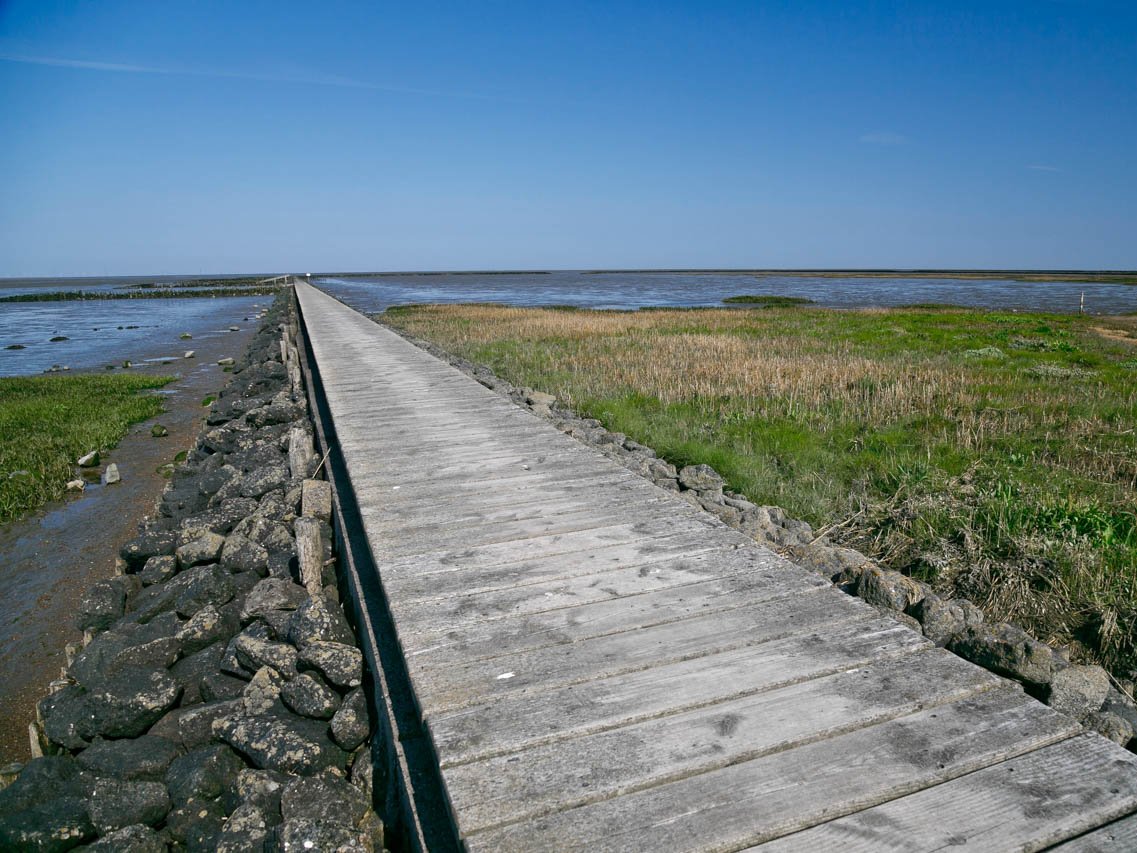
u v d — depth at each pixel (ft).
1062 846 6.41
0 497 29.19
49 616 20.24
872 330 74.54
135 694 13.00
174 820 10.90
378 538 13.87
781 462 25.38
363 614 13.15
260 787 10.73
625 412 32.32
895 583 13.98
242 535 20.36
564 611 10.79
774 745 7.71
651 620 10.44
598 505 15.65
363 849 8.83
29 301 223.92
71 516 27.94
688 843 6.49
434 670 9.27
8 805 11.27
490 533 14.06
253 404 39.55
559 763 7.52
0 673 17.48
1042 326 80.33
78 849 10.57
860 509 20.35
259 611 15.31
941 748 7.63
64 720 13.01
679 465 25.85
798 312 108.47
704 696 8.61
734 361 47.73
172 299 226.58
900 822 6.70
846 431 28.86
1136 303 153.07
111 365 71.77
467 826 6.72
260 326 104.27
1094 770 7.30
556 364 49.42
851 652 9.49
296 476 23.36
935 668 9.09
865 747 7.68
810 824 6.73
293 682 12.47
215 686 13.98
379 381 34.35
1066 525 17.92
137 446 38.63
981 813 6.75
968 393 36.55
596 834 6.62
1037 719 8.09
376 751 11.18
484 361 54.03
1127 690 12.30
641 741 7.84
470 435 22.61
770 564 12.34
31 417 43.83
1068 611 14.75
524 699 8.64
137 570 21.33
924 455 25.12
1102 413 31.04
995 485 21.45
